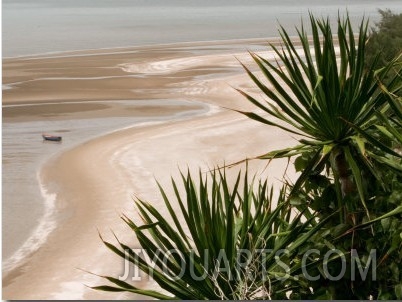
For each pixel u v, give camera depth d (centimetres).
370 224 513
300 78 532
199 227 559
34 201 2589
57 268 1969
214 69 6078
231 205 545
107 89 5175
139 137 3534
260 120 543
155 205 2428
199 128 3684
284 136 3425
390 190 537
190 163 2997
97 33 10319
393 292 520
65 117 4178
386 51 2172
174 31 10550
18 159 3189
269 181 2420
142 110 4350
